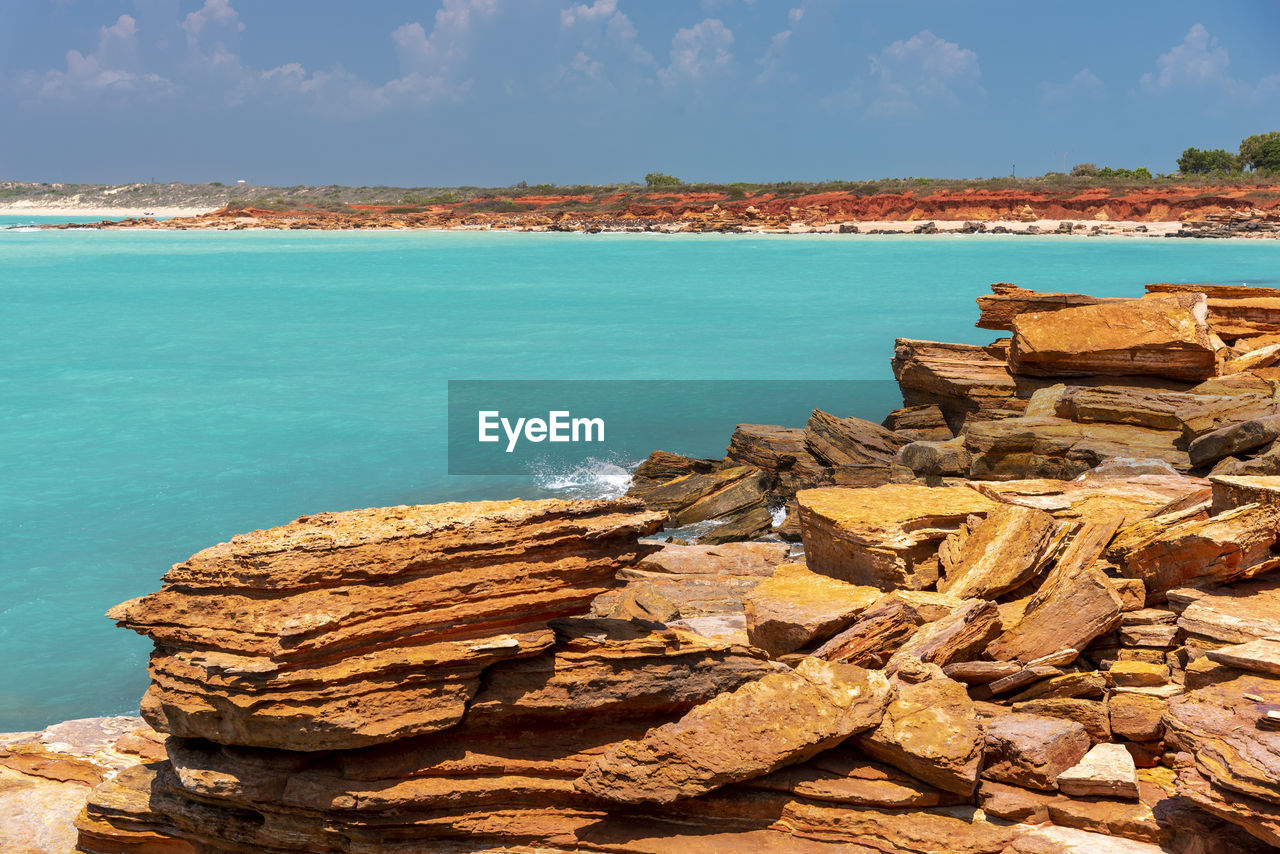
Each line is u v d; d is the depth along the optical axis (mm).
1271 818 5766
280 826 6953
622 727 7414
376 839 6898
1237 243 108500
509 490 22547
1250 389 18203
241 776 6840
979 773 7125
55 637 14422
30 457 26203
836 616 9125
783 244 118812
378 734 6578
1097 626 8406
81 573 17234
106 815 7508
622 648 7254
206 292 71312
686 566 13430
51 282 78562
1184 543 8773
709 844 6758
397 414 32062
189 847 7469
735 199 164000
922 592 9695
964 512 11047
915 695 7469
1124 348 19922
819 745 7035
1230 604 8219
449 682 6855
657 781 6770
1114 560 9695
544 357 43562
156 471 24672
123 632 14688
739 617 11219
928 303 61812
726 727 6984
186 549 18578
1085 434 17375
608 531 7309
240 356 44250
